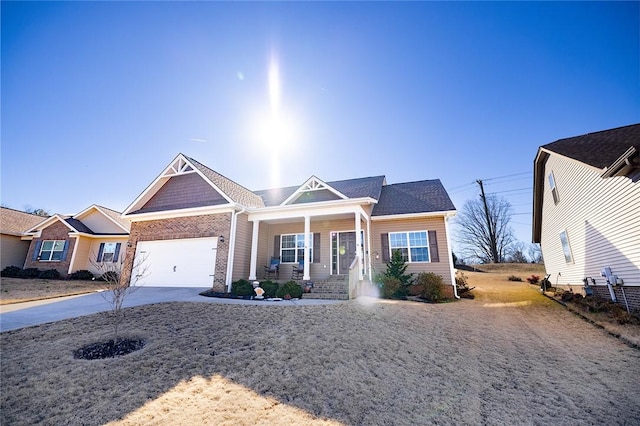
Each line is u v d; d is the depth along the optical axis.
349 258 13.95
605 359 5.36
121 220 20.67
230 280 11.68
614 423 3.33
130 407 3.24
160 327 6.24
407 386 4.11
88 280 18.02
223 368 4.32
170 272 12.77
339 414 3.28
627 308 8.36
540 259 38.44
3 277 17.61
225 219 12.43
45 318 6.74
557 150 11.99
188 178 14.84
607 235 9.42
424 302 11.01
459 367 4.93
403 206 14.60
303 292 10.80
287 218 13.19
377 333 6.32
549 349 5.92
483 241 37.44
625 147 9.09
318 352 5.06
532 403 3.77
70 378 3.87
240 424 2.99
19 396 3.42
